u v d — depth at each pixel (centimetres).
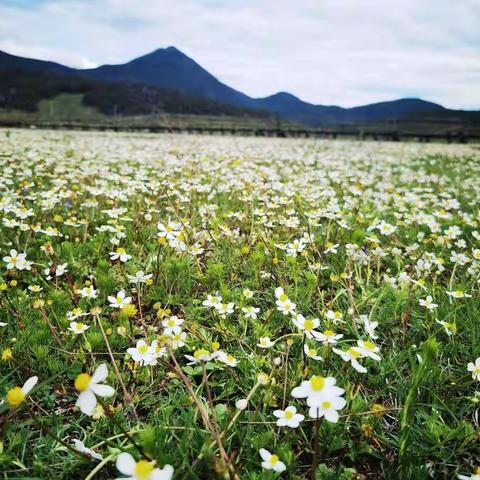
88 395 144
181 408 220
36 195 584
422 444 209
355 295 350
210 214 542
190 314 320
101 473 189
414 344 286
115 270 390
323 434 209
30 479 175
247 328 309
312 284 349
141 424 209
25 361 250
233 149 1658
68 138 2044
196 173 853
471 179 973
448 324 272
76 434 212
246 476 180
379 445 207
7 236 452
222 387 243
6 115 8756
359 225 542
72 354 259
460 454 203
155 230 486
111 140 2083
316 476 189
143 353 222
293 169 1105
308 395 163
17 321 286
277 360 212
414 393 214
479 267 375
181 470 177
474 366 233
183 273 374
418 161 1463
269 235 462
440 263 372
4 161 905
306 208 599
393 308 327
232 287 368
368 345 208
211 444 175
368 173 1103
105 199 625
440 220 591
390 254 450
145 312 332
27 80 17750
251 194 629
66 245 420
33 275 375
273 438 201
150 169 964
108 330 269
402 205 637
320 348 263
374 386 252
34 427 213
